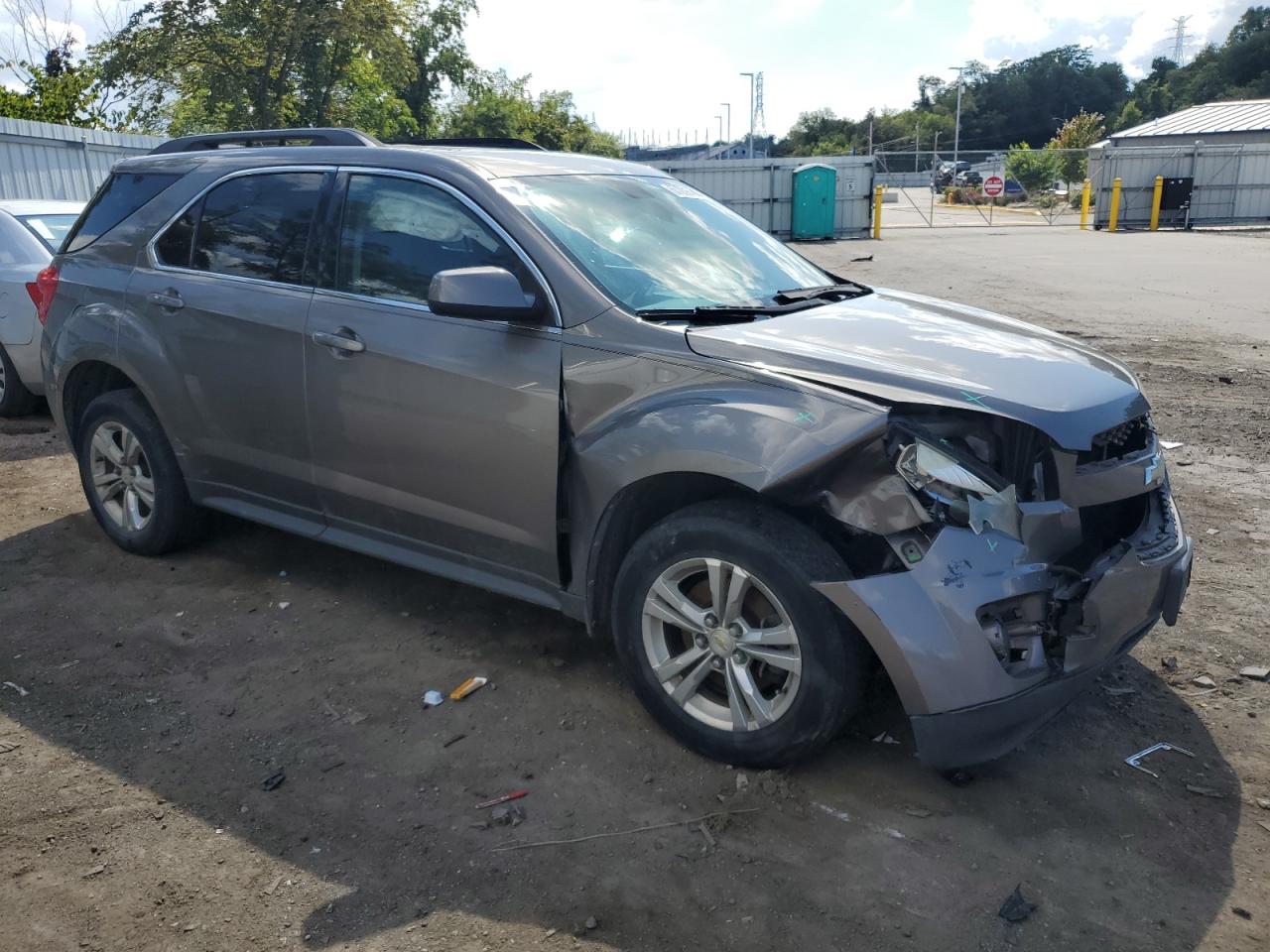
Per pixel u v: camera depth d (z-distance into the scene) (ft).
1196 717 11.59
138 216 15.62
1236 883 8.89
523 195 12.23
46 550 16.62
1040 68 433.07
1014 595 9.32
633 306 11.25
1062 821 9.74
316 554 16.43
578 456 10.97
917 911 8.57
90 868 9.12
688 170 94.32
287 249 13.75
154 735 11.28
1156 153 99.35
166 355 14.76
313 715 11.70
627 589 10.87
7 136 45.68
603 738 11.16
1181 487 19.65
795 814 9.82
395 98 111.34
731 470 9.66
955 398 9.71
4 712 11.72
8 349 24.63
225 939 8.29
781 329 11.05
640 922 8.47
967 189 164.66
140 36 80.18
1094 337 35.32
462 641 13.50
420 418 12.18
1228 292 47.50
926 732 9.21
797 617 9.64
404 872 9.09
